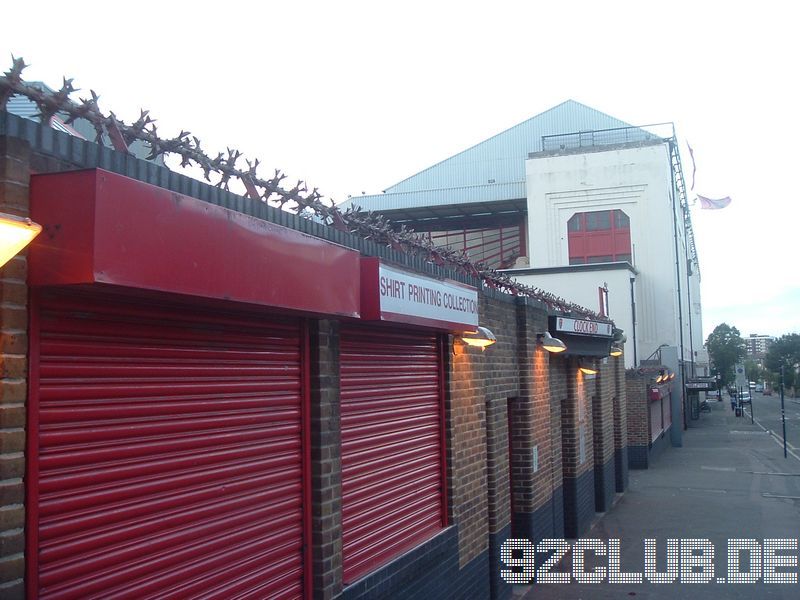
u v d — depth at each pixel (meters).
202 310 3.92
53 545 2.98
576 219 36.91
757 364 155.12
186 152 3.95
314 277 4.22
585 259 36.53
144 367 3.52
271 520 4.45
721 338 109.38
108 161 3.32
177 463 3.70
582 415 13.70
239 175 4.36
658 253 35.59
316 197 5.18
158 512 3.56
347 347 5.46
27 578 2.85
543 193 37.22
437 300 6.06
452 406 7.18
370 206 39.12
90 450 3.19
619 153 36.41
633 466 23.53
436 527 6.85
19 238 2.31
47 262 2.76
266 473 4.43
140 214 2.91
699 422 49.91
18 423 2.79
